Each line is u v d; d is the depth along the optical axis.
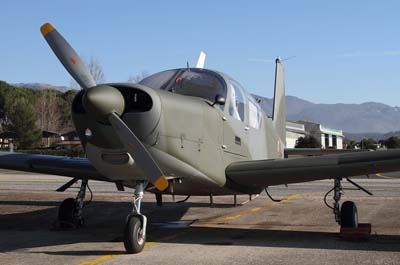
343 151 10.69
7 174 27.36
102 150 5.82
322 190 15.76
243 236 7.30
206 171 6.68
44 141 55.69
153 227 8.39
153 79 7.32
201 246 6.39
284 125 11.73
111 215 10.15
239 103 7.75
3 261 5.52
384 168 6.70
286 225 8.49
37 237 7.26
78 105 5.81
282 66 11.96
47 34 6.40
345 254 5.75
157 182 5.65
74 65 6.18
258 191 8.30
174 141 6.04
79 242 6.79
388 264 5.20
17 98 62.84
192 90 7.08
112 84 5.67
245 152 7.86
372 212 10.00
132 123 5.68
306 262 5.31
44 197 13.44
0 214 10.20
